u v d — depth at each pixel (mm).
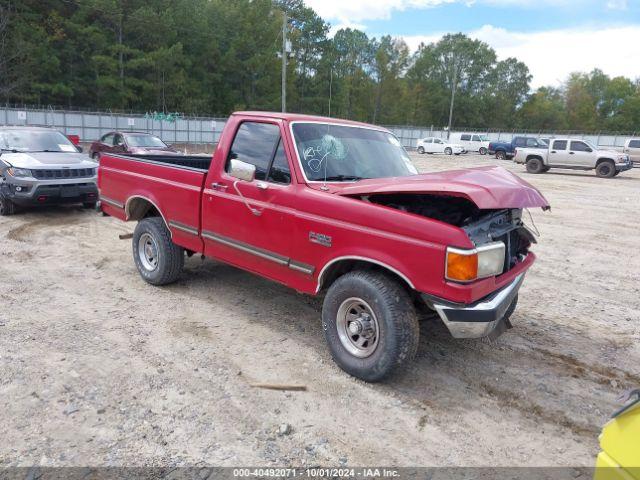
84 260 7008
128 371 3941
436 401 3709
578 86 102438
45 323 4781
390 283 3688
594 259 8156
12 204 9914
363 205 3721
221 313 5191
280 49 73812
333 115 84125
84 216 10195
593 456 3154
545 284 6738
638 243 9422
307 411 3514
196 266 6738
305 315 5219
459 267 3277
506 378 4094
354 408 3570
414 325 3652
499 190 3354
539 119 100938
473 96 101062
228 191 4750
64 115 41500
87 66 55469
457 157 42594
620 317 5566
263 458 3014
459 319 3387
